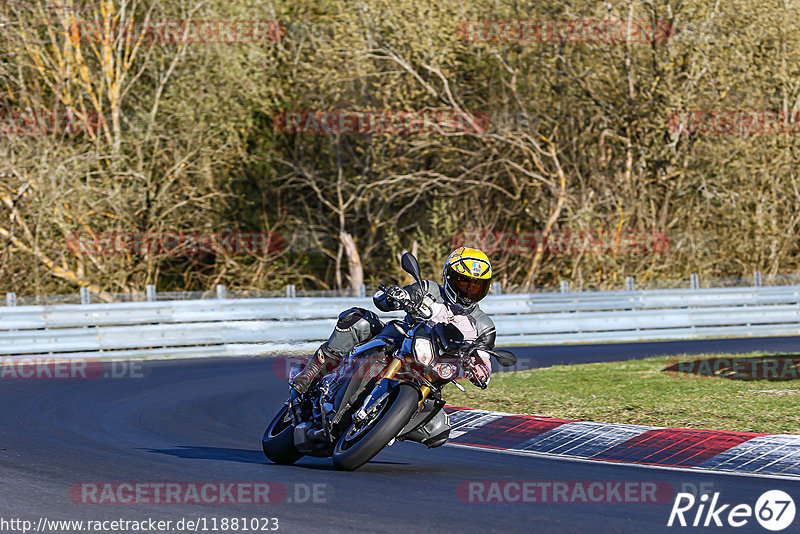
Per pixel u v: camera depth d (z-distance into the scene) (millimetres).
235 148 103062
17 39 91188
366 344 28750
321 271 119062
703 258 112875
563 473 29062
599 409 40750
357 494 25375
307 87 104438
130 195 93000
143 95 100812
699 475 28734
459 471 29344
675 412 39125
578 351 72188
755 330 91000
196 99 98312
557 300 83250
